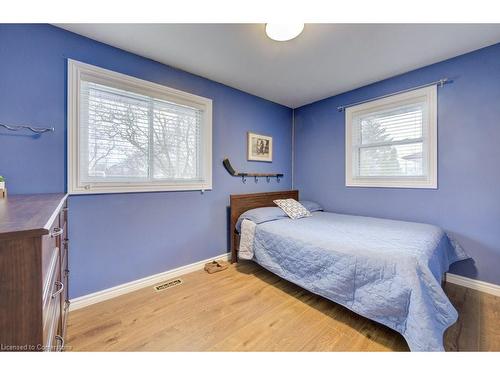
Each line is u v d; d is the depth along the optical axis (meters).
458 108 2.16
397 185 2.59
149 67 2.17
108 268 1.95
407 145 2.56
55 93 1.69
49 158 1.67
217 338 1.46
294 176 3.75
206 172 2.63
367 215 2.87
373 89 2.76
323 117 3.32
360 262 1.53
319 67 2.36
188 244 2.50
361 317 1.69
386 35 1.83
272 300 1.94
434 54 2.12
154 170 2.25
